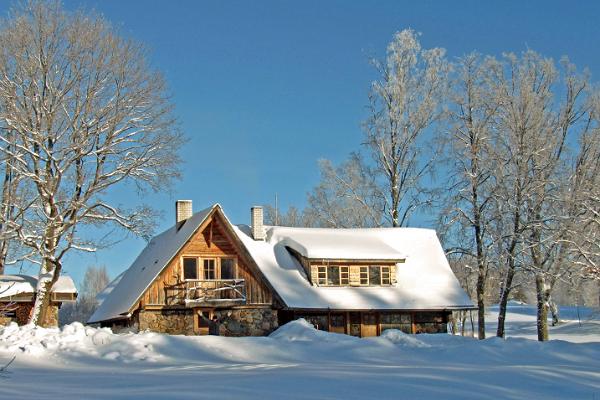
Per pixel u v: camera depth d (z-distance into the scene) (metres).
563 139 42.06
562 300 73.75
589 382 17.50
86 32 34.88
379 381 16.20
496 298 65.44
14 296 37.22
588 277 41.16
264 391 14.64
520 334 51.72
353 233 43.81
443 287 41.28
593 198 40.50
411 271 42.09
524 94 40.84
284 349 24.12
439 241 44.75
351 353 24.17
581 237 40.78
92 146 35.53
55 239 34.59
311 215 58.69
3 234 34.03
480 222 42.41
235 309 36.31
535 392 15.98
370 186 47.72
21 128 33.66
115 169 35.66
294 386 15.38
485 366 21.22
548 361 23.45
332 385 15.59
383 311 39.09
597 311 49.81
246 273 36.59
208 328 36.75
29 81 33.91
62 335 22.88
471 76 42.56
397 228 44.72
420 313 40.19
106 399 13.38
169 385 15.39
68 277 39.72
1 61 33.56
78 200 34.97
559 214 41.16
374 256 39.84
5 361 20.08
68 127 34.75
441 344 27.03
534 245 40.44
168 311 35.25
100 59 34.88
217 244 36.41
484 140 41.84
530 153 40.50
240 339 24.94
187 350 22.91
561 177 41.09
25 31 33.91
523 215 41.50
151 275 35.81
